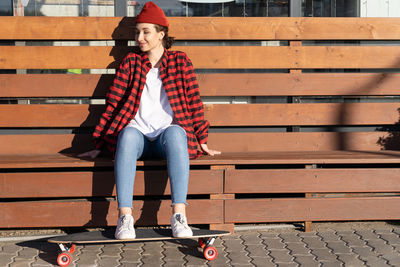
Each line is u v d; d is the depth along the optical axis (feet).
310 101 13.65
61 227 11.60
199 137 11.13
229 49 12.63
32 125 12.34
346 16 14.05
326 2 13.97
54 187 10.57
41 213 10.52
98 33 12.43
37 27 12.34
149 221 10.71
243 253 9.73
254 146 12.71
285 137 12.76
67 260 9.00
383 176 10.93
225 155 11.65
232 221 10.84
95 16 13.52
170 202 10.70
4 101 13.12
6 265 9.09
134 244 10.37
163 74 10.94
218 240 10.58
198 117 11.10
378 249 9.88
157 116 10.71
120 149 9.66
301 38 12.77
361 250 9.84
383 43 13.99
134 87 10.84
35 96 12.33
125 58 11.20
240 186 10.81
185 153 9.77
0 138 12.32
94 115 12.41
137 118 10.77
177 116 10.63
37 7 13.42
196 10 13.71
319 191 10.90
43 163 10.41
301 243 10.33
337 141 12.88
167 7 13.64
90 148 12.46
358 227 11.51
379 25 12.89
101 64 12.40
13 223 10.48
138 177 10.64
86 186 10.61
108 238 9.18
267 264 9.11
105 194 10.64
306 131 13.34
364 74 12.81
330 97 13.69
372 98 13.74
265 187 10.83
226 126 13.09
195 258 9.48
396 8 14.11
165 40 11.39
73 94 12.35
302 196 12.87
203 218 10.78
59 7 13.46
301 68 12.77
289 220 10.91
